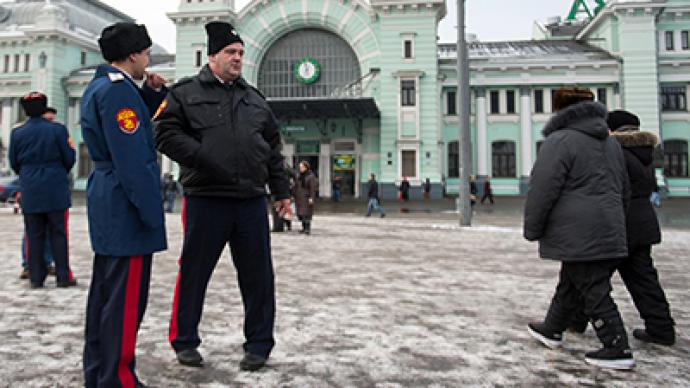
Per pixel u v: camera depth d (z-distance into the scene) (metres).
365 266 6.34
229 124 2.66
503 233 11.05
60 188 4.74
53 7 36.09
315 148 32.09
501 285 5.11
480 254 7.54
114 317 2.28
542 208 2.89
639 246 3.25
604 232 2.77
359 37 31.20
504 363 2.84
